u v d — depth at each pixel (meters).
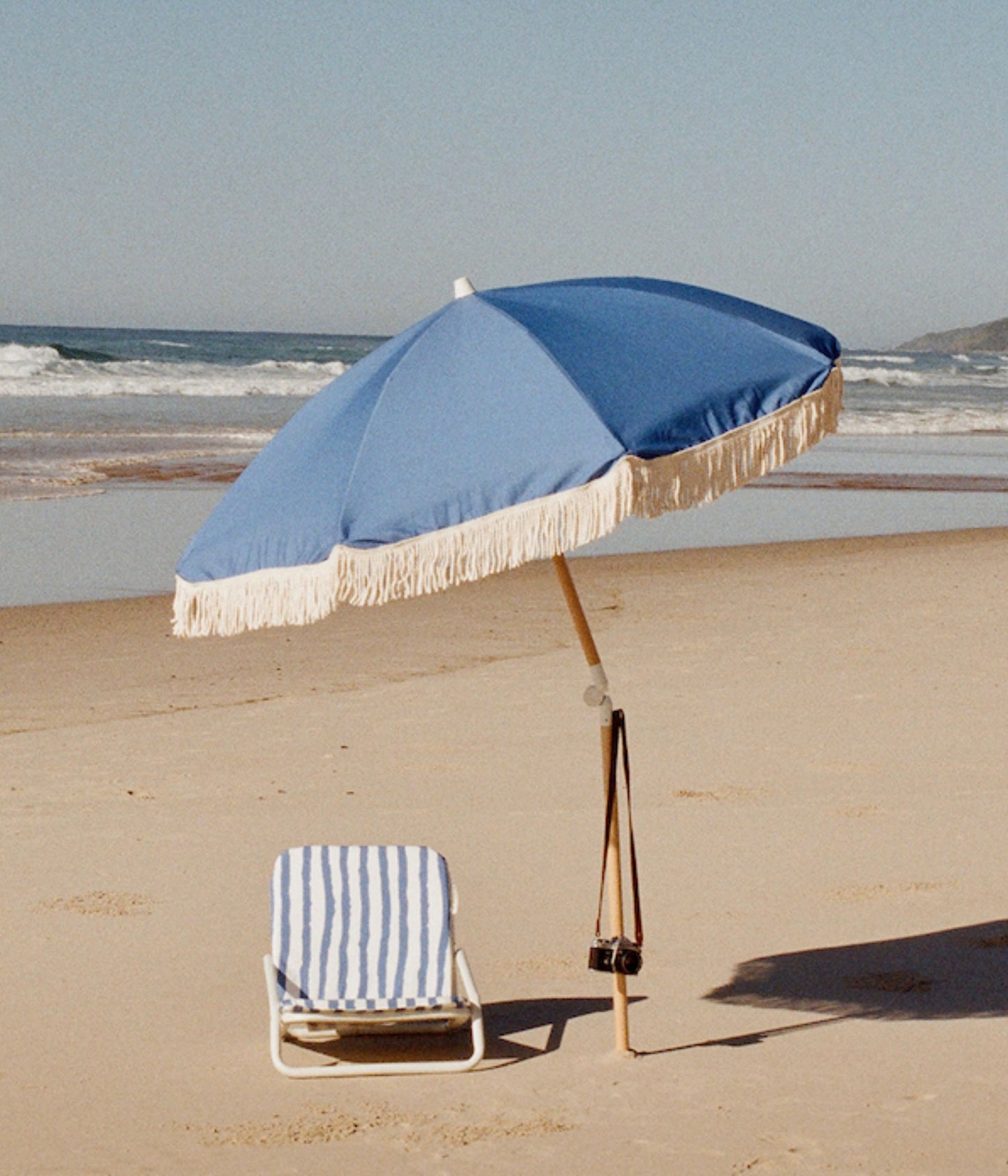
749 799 10.02
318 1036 6.32
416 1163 5.03
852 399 80.19
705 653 15.41
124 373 73.12
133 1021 6.50
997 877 8.29
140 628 17.12
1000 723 12.11
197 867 8.72
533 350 4.91
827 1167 4.91
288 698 13.52
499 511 4.54
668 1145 5.13
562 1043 6.18
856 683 13.79
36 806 9.98
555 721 12.43
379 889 6.29
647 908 7.96
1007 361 162.25
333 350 105.25
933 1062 5.84
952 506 32.50
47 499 29.00
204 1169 5.01
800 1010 6.47
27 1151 5.18
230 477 33.62
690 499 4.58
